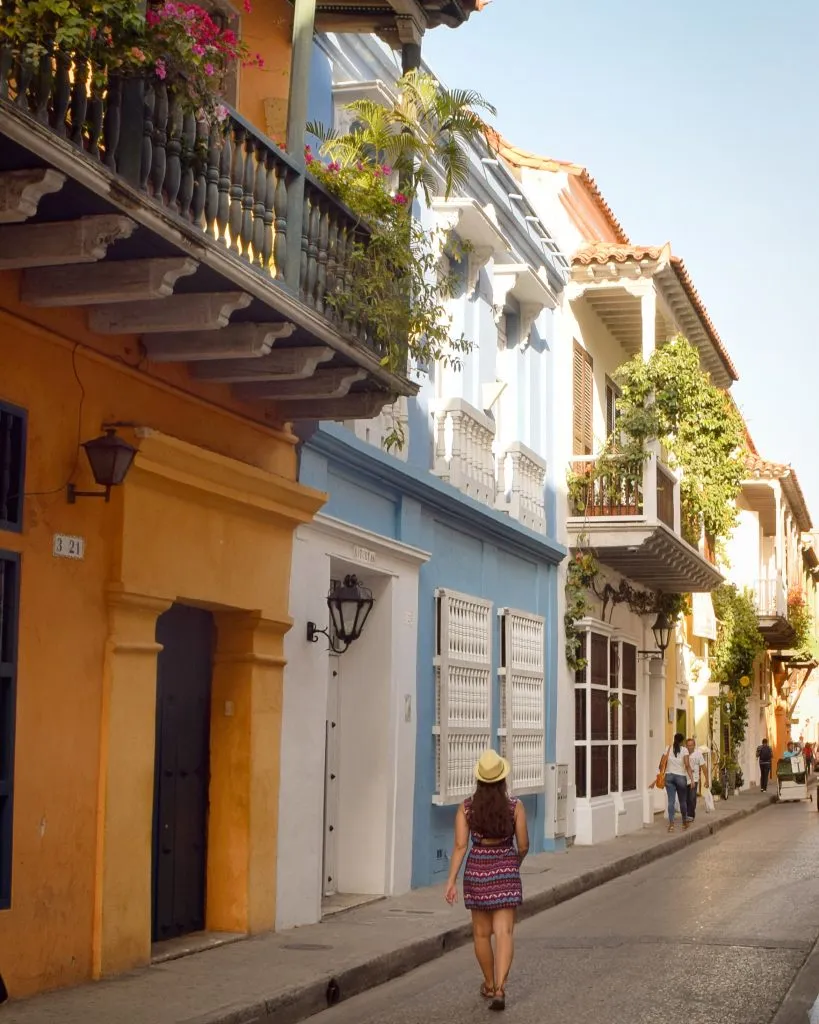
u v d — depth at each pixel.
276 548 12.78
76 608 9.91
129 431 10.25
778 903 15.48
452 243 13.66
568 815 22.23
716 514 27.44
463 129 13.05
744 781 46.38
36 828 9.41
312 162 11.59
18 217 7.84
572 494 23.20
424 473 16.27
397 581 15.64
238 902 12.09
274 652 12.71
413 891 15.86
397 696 15.57
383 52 15.88
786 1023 9.20
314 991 9.89
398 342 12.11
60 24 7.55
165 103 8.83
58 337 9.68
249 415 12.38
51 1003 8.99
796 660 57.22
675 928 13.64
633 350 28.02
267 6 13.25
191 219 9.32
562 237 24.11
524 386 21.45
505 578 20.17
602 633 24.48
